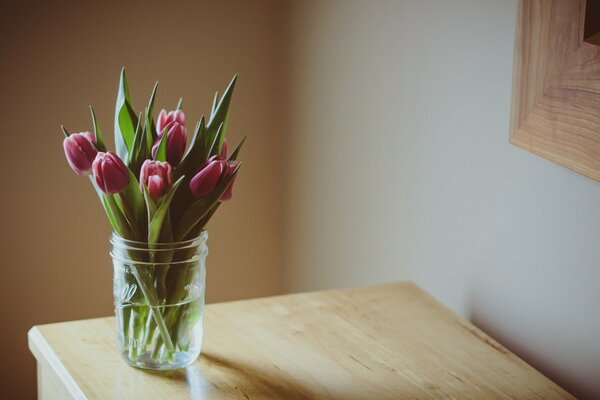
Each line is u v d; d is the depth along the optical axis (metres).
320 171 1.39
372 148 1.28
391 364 1.02
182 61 1.40
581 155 0.96
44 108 1.34
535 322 1.07
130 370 0.98
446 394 0.97
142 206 0.94
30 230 1.37
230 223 1.48
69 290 1.42
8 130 1.33
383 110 1.25
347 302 1.16
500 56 1.06
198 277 0.97
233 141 1.45
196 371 0.99
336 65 1.32
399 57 1.21
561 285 1.03
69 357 1.00
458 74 1.12
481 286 1.13
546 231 1.04
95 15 1.34
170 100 1.41
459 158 1.14
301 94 1.41
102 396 0.93
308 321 1.10
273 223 1.50
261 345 1.05
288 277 1.51
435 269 1.20
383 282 1.29
